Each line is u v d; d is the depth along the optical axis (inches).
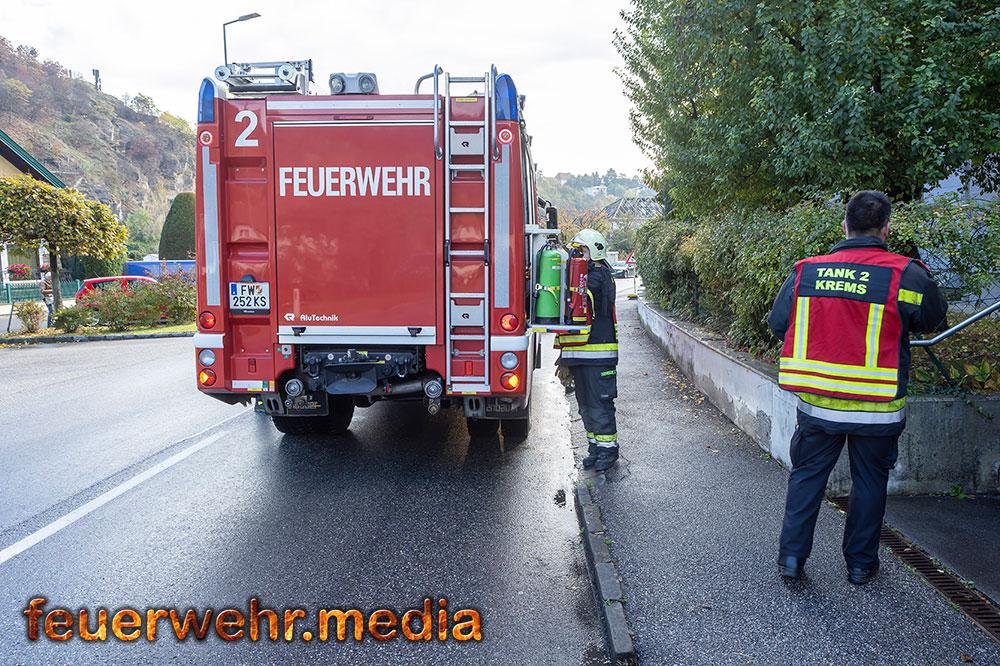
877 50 235.8
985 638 122.3
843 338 131.2
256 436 276.1
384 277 195.2
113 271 1307.8
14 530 185.0
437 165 190.9
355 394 201.8
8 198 685.3
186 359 513.0
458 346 197.6
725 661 118.3
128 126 4037.9
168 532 182.4
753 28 271.9
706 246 321.1
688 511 179.6
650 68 439.2
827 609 132.2
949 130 241.9
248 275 198.2
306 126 192.4
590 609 142.3
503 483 217.9
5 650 130.0
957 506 177.0
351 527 184.5
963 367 198.5
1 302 1181.7
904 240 191.6
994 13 228.5
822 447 137.7
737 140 275.7
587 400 216.5
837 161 249.3
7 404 357.1
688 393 318.3
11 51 3722.9
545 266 200.8
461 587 151.9
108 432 290.0
